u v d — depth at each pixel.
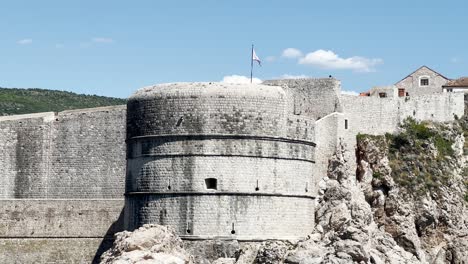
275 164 80.44
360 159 92.81
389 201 91.38
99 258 89.56
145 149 81.12
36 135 97.19
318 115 91.69
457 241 92.81
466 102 102.75
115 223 89.88
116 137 95.12
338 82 91.56
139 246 75.19
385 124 95.88
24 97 195.00
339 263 75.00
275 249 77.31
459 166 98.50
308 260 76.12
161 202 79.88
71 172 96.12
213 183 79.38
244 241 78.94
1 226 90.69
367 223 86.75
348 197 87.19
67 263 89.75
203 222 78.81
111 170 95.00
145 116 81.31
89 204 90.38
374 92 97.75
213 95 79.25
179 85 80.38
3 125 97.81
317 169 88.62
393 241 86.88
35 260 90.00
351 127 92.62
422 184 93.75
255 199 79.50
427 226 92.75
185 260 75.69
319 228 85.00
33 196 96.88
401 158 94.94
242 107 79.50
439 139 98.31
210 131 79.12
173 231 78.31
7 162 97.62
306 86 92.44
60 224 90.50
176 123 79.75
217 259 78.06
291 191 81.38
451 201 94.31
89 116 96.12
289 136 81.44
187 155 79.38
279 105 80.81
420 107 99.25
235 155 79.19
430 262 91.31
